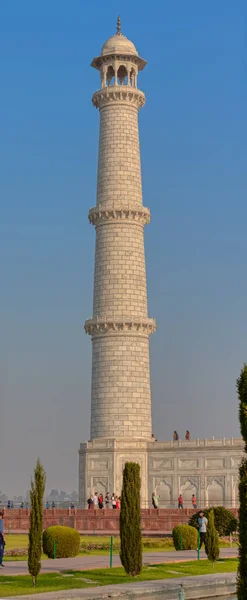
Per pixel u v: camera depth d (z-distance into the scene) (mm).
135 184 113000
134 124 114938
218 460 103250
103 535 85312
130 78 116375
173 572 52531
